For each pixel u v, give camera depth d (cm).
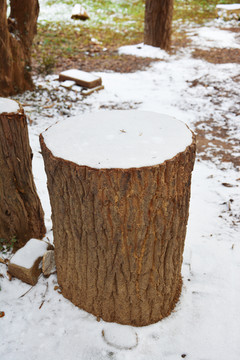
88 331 238
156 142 205
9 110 259
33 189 292
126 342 229
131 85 724
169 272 232
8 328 239
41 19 1196
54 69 794
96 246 213
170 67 832
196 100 655
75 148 201
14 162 268
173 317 252
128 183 185
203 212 371
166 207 202
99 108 608
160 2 900
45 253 272
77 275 238
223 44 1016
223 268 297
